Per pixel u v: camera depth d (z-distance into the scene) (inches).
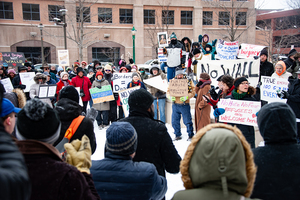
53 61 1184.2
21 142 56.2
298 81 185.0
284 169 66.4
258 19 1518.2
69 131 105.1
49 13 1152.2
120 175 75.5
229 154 48.5
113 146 79.0
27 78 348.5
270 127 71.7
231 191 49.8
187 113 238.1
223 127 54.8
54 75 488.7
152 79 286.2
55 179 54.1
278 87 210.2
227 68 260.5
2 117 73.0
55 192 53.5
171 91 235.5
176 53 314.8
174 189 153.6
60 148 100.4
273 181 66.3
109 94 292.8
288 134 70.2
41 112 59.4
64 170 55.7
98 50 1237.7
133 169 76.7
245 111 161.2
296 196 63.7
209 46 348.5
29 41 1154.7
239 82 161.2
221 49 336.5
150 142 96.0
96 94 291.6
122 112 311.9
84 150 68.8
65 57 530.3
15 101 146.9
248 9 1176.2
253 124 158.6
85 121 110.2
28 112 58.7
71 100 114.0
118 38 1248.2
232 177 48.2
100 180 76.2
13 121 76.5
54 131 62.3
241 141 53.1
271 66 259.0
